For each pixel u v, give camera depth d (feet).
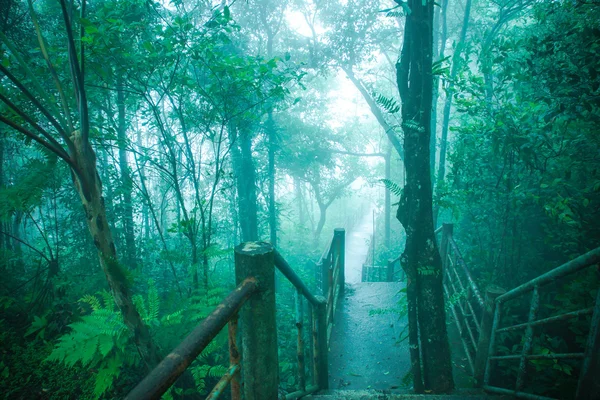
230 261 24.70
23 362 10.36
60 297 13.21
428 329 8.99
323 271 14.73
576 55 9.97
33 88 11.02
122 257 17.53
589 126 10.73
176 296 10.95
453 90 13.32
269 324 4.57
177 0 12.04
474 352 11.75
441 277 8.88
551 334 10.26
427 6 7.85
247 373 4.77
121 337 8.40
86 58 10.39
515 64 11.96
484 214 14.57
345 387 10.84
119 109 16.88
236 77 12.07
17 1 14.33
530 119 11.69
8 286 14.78
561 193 11.15
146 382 2.38
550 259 12.92
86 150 6.97
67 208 17.61
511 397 7.99
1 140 17.66
